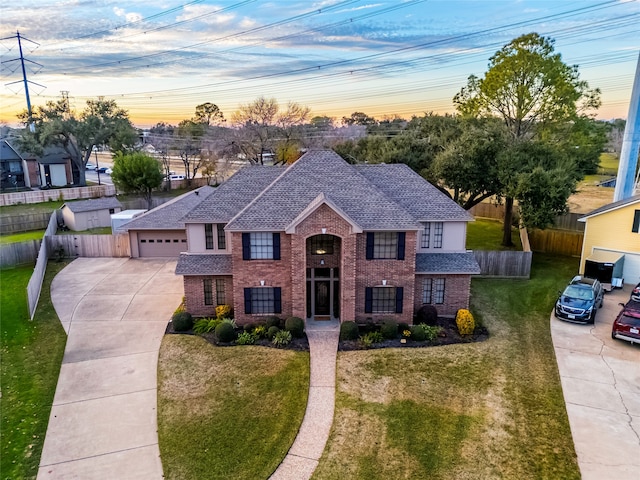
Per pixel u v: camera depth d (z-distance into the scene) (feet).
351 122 311.88
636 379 61.57
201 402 58.34
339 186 80.79
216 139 243.81
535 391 59.26
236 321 79.25
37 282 96.94
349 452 48.93
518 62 138.41
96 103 236.84
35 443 51.13
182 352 71.31
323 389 60.70
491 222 163.02
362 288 78.23
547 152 118.73
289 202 78.28
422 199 85.40
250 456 48.57
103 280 105.81
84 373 65.92
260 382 62.44
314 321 81.20
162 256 124.26
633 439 49.83
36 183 233.96
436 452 48.62
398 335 76.13
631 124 109.70
